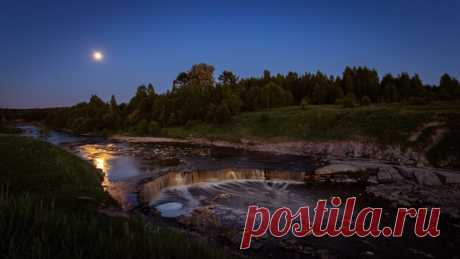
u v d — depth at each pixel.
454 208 17.28
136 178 24.02
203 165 32.97
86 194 15.52
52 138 75.31
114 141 65.56
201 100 82.31
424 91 72.62
